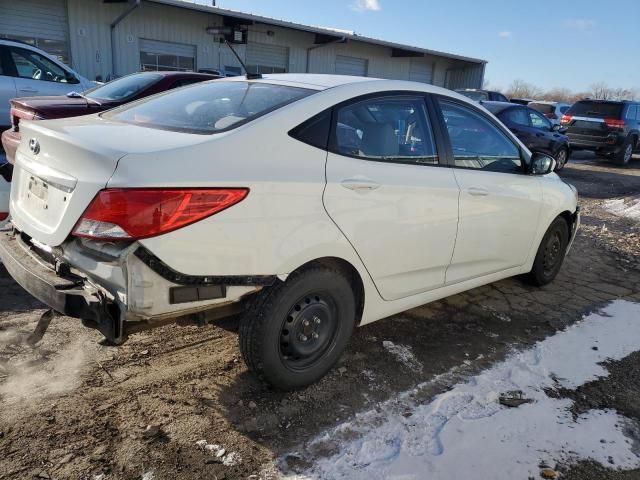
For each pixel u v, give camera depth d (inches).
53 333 131.6
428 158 132.0
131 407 106.0
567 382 127.2
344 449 98.7
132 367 120.4
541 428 108.3
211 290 93.9
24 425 98.0
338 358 120.2
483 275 157.2
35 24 594.6
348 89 119.2
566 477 95.0
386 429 105.1
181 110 119.0
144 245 85.9
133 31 663.8
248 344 104.3
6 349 122.8
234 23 740.7
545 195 170.2
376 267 120.4
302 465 94.0
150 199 85.6
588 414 114.5
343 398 114.7
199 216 90.0
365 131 118.8
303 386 114.9
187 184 89.0
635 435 108.4
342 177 110.1
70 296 89.4
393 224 120.3
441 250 135.9
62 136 97.9
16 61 317.1
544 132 489.4
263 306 102.3
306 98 112.5
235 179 94.1
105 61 649.0
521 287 190.4
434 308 166.4
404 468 94.6
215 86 134.0
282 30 820.6
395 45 919.0
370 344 139.9
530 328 156.6
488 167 150.3
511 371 130.5
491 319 161.2
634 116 614.2
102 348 126.9
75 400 106.6
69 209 91.6
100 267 89.0
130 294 87.1
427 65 1089.4
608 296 187.8
